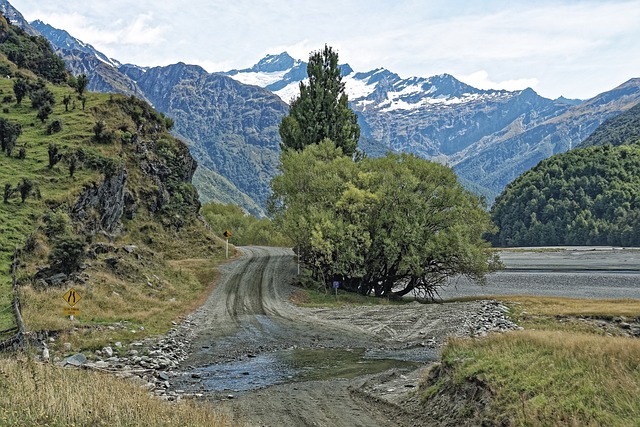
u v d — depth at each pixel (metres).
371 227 53.12
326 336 32.19
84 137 64.12
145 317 33.53
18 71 91.00
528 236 185.75
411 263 49.81
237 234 111.38
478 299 53.28
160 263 49.66
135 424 12.92
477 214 53.69
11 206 42.56
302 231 52.50
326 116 66.94
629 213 171.00
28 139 59.84
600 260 113.19
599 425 12.07
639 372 13.91
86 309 31.78
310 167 56.91
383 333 33.25
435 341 31.00
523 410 13.55
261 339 31.08
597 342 16.89
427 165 54.19
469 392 16.02
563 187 192.12
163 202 73.56
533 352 17.14
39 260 36.53
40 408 12.58
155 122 83.56
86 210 51.19
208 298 44.59
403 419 16.62
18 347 23.05
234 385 21.25
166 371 23.50
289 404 18.39
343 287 55.66
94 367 22.12
